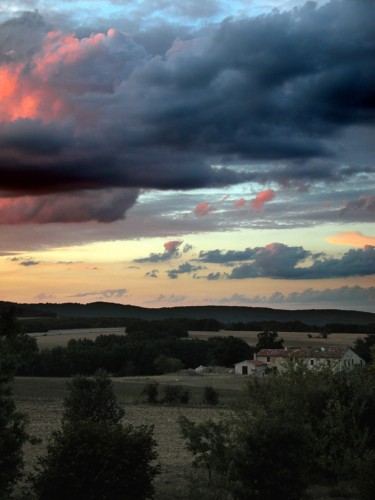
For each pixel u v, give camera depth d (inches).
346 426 1036.5
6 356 836.0
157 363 5221.5
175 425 2153.1
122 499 808.3
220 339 5954.7
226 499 887.1
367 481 828.6
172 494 958.4
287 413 967.0
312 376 1119.0
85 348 5315.0
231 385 4005.9
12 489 894.4
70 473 799.1
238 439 832.3
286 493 776.3
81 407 1588.3
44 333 7406.5
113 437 835.4
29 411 2561.5
